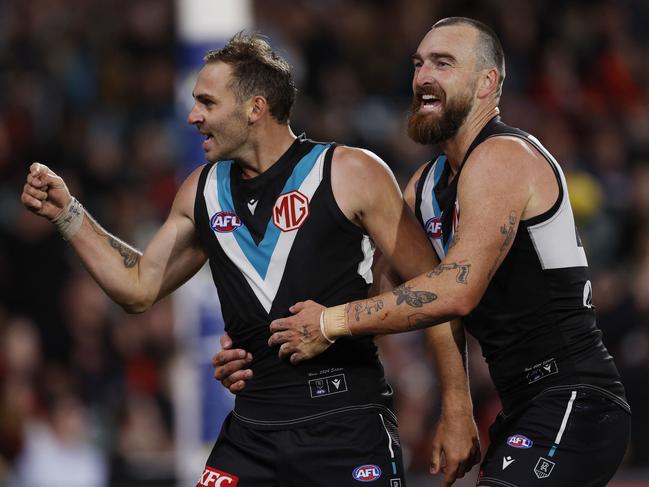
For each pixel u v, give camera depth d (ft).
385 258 53.21
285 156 50.37
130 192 123.24
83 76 138.10
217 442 52.26
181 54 76.74
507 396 50.78
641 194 130.00
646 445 98.27
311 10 146.92
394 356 102.53
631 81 153.89
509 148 48.39
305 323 48.21
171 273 53.16
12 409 98.78
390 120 135.33
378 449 49.85
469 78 49.75
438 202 51.52
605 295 110.63
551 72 148.97
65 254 114.73
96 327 109.60
